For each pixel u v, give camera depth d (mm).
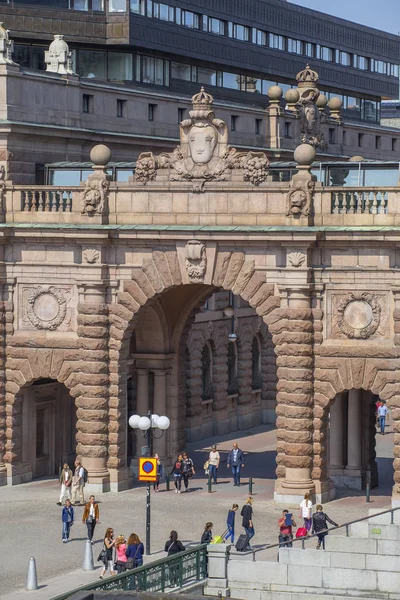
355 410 89688
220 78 131125
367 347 83500
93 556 74188
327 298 84125
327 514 81625
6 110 93375
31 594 67812
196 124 85188
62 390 94438
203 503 85250
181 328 95125
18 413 90688
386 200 82875
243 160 84562
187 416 107938
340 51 151750
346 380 84000
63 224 87125
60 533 78750
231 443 107688
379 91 160125
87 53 115562
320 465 84938
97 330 87500
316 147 125375
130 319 87250
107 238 86438
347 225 83062
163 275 86250
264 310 84688
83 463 88250
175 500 86000
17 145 94125
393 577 67062
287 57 140875
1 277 89125
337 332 84125
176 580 68062
